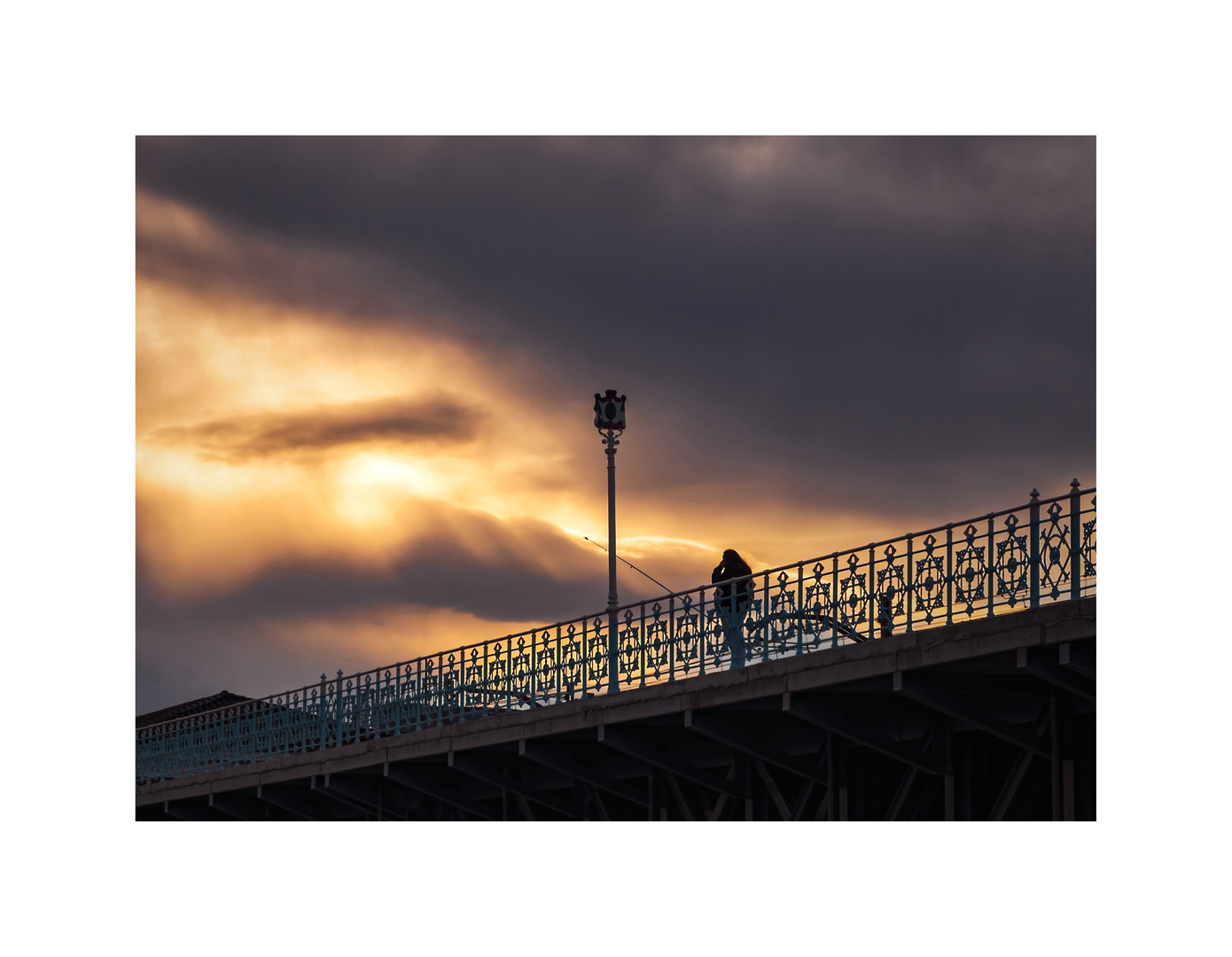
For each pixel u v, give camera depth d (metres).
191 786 58.41
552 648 43.06
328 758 51.38
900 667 32.69
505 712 44.03
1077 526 29.83
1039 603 30.36
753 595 36.62
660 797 43.66
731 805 42.16
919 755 36.56
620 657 40.47
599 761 45.94
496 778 46.50
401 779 48.56
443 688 47.22
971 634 31.39
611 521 50.06
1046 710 34.72
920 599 32.72
